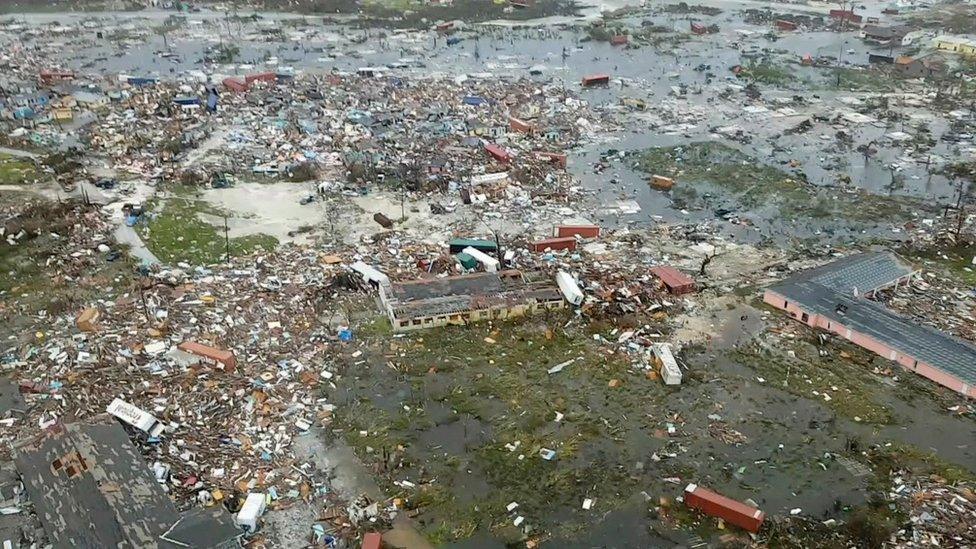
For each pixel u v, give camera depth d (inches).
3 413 1825.8
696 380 2121.1
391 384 2068.2
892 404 2039.9
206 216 2940.5
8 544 1440.7
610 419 1961.1
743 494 1717.5
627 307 2442.2
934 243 2965.1
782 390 2089.1
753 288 2618.1
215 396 1946.4
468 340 2279.8
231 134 3823.8
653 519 1644.9
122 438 1676.9
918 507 1674.5
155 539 1392.7
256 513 1579.7
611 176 3634.4
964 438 1910.7
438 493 1701.5
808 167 3799.2
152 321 2226.9
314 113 4170.8
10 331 2158.0
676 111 4606.3
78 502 1487.5
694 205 3329.2
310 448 1820.9
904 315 2436.0
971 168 3722.9
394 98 4515.3
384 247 2775.6
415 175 3405.5
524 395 2042.3
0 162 3292.3
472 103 4461.1
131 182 3201.3
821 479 1766.7
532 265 2679.6
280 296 2422.5
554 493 1715.1
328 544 1547.7
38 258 2544.3
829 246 2950.3
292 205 3102.9
